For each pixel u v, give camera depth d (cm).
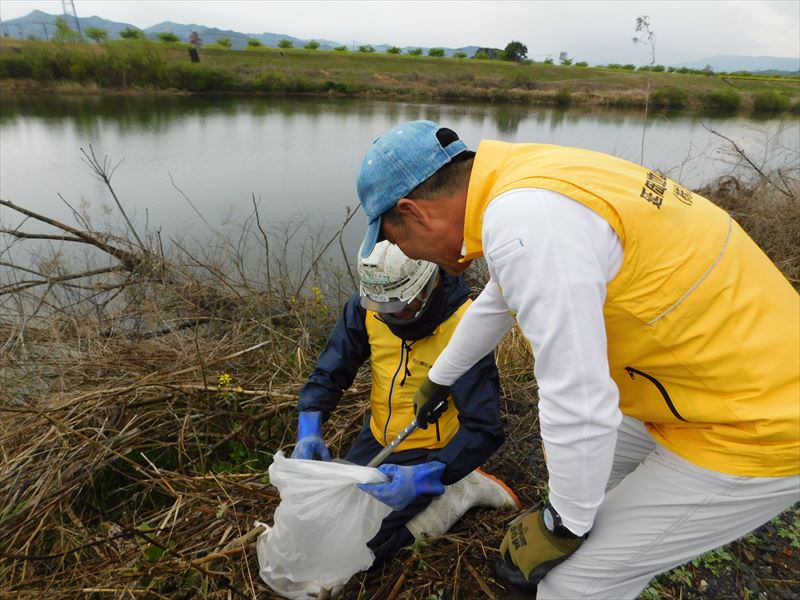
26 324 338
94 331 332
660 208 101
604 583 132
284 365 296
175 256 445
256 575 181
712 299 100
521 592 171
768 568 179
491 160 107
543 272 91
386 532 187
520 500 214
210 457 244
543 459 235
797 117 1142
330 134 1156
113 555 188
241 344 316
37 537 199
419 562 182
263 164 862
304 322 350
